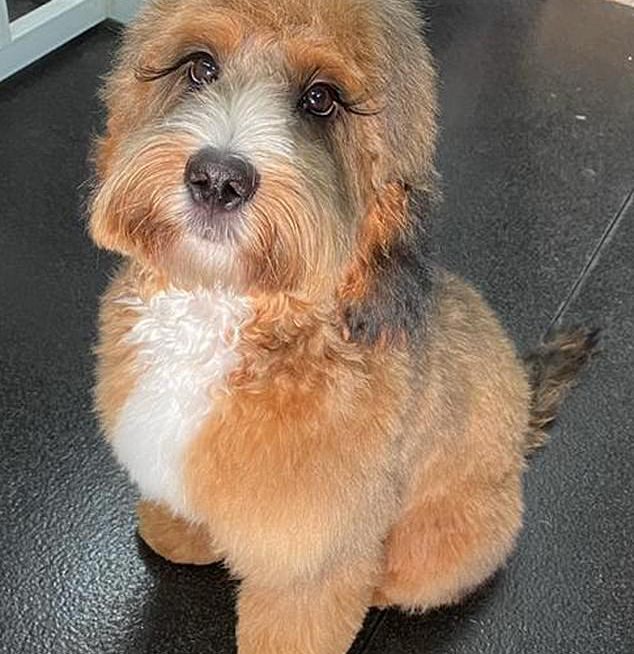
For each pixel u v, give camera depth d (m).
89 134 0.87
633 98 0.98
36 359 0.72
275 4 0.42
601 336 0.78
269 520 0.49
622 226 0.87
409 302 0.48
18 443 0.68
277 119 0.41
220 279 0.43
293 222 0.40
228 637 0.62
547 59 1.01
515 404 0.57
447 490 0.56
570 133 0.94
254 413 0.47
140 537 0.64
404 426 0.50
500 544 0.60
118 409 0.50
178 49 0.43
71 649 0.60
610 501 0.70
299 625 0.55
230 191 0.40
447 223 0.84
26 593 0.62
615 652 0.63
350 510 0.49
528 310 0.80
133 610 0.62
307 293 0.43
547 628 0.64
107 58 0.94
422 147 0.46
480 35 1.02
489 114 0.94
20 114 0.88
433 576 0.59
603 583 0.66
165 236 0.42
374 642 0.62
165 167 0.40
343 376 0.48
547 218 0.86
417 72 0.45
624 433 0.73
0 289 0.75
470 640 0.63
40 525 0.64
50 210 0.81
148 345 0.48
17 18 0.94
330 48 0.42
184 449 0.49
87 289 0.76
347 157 0.44
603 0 1.08
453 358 0.53
